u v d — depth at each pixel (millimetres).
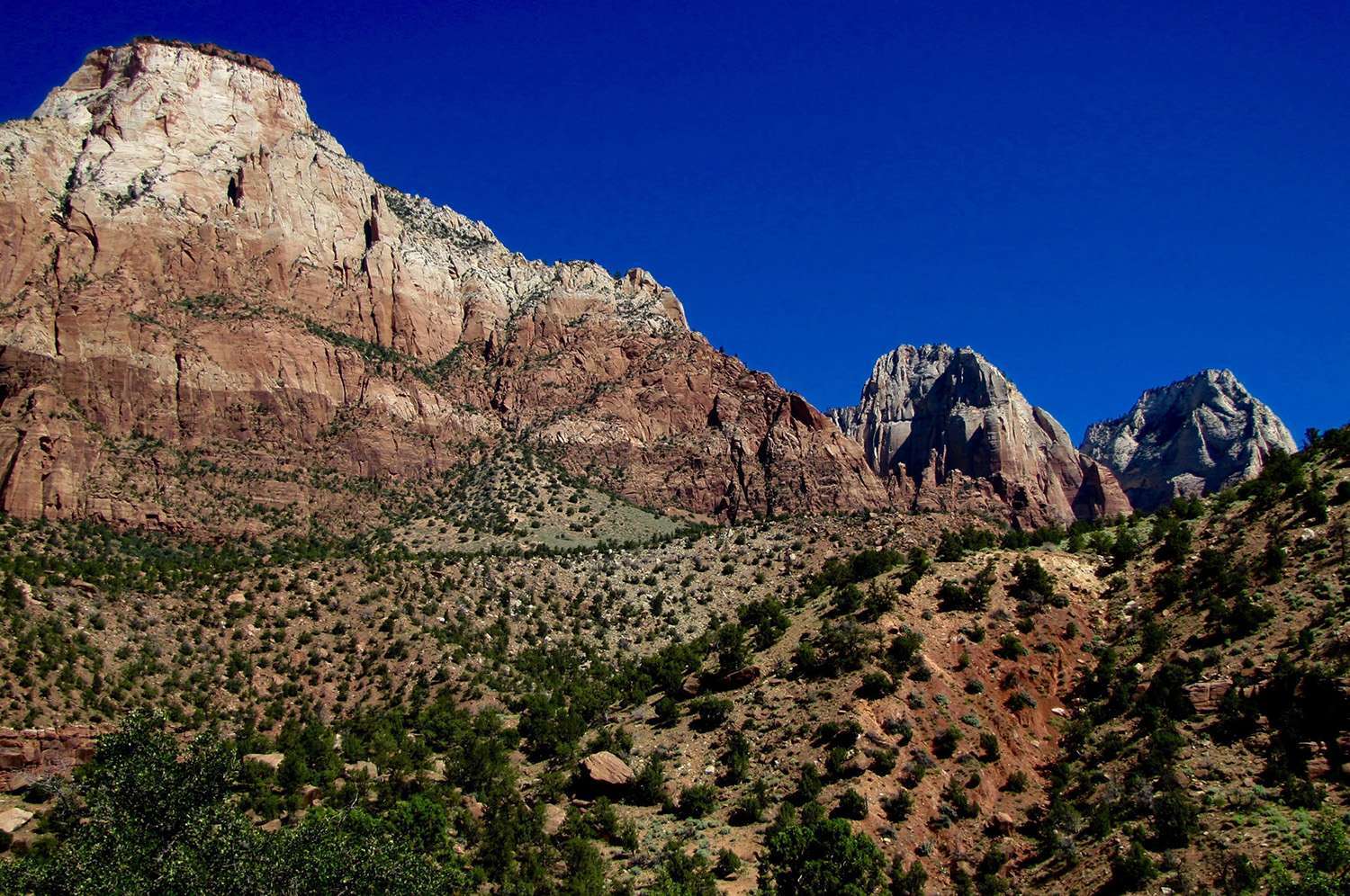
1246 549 91875
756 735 86750
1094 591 99562
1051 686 88250
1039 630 93562
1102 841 68000
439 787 80812
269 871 52312
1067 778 77125
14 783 77750
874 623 95125
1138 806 69500
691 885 63719
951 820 73938
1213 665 79625
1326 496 90875
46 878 49094
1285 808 64062
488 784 83188
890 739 80500
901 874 66750
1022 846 72000
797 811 74625
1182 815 65188
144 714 59812
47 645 97000
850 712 82875
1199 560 94062
